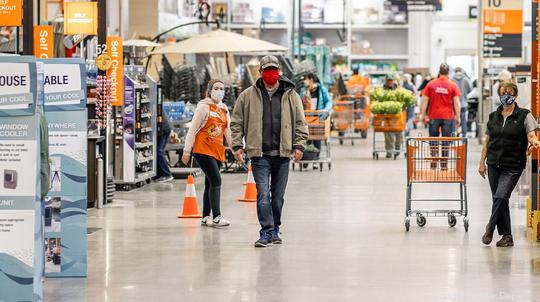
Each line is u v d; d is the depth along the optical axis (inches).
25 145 359.9
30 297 361.4
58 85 432.1
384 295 398.9
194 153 583.2
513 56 1391.5
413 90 1424.7
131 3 1284.4
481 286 416.5
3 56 357.4
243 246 518.9
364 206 693.9
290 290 408.2
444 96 951.0
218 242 532.1
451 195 760.3
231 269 454.9
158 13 1285.7
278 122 513.0
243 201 722.8
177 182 871.1
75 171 433.1
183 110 949.8
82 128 432.1
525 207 679.7
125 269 454.9
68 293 403.2
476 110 1584.6
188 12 1550.2
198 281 427.2
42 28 624.7
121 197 751.7
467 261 474.0
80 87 431.8
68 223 434.0
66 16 665.6
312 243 529.0
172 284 420.8
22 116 359.3
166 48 975.6
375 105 1115.9
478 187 819.4
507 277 435.5
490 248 511.5
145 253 498.0
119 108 797.2
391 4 1706.4
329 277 435.5
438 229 580.1
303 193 776.3
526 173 685.3
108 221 616.4
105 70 689.0
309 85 1008.2
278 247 515.8
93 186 683.4
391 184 844.0
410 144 570.3
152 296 397.1
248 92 517.3
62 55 728.3
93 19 665.0
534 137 503.2
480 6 1432.1
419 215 588.4
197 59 1386.6
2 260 360.2
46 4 856.3
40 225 369.4
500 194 508.1
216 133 577.9
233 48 958.4
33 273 361.1
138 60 900.6
